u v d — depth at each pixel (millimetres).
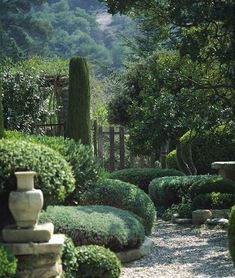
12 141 6188
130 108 14891
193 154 17438
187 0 13312
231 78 13828
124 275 8008
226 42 13852
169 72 14789
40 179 6016
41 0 37000
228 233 6871
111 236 8586
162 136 14492
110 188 10367
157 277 7836
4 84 17453
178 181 14484
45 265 5918
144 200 10641
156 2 14188
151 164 21531
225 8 12898
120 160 20797
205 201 13180
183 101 13844
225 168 14062
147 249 9523
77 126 16203
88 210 8898
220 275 7832
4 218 6277
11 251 5801
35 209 5875
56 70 22734
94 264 7102
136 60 22719
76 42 47500
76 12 53688
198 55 13750
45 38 37312
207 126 13867
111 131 20844
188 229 12414
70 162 9852
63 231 8211
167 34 14672
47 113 18234
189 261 8922
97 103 27125
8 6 34969
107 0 14297
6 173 5887
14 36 35031
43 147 6309
